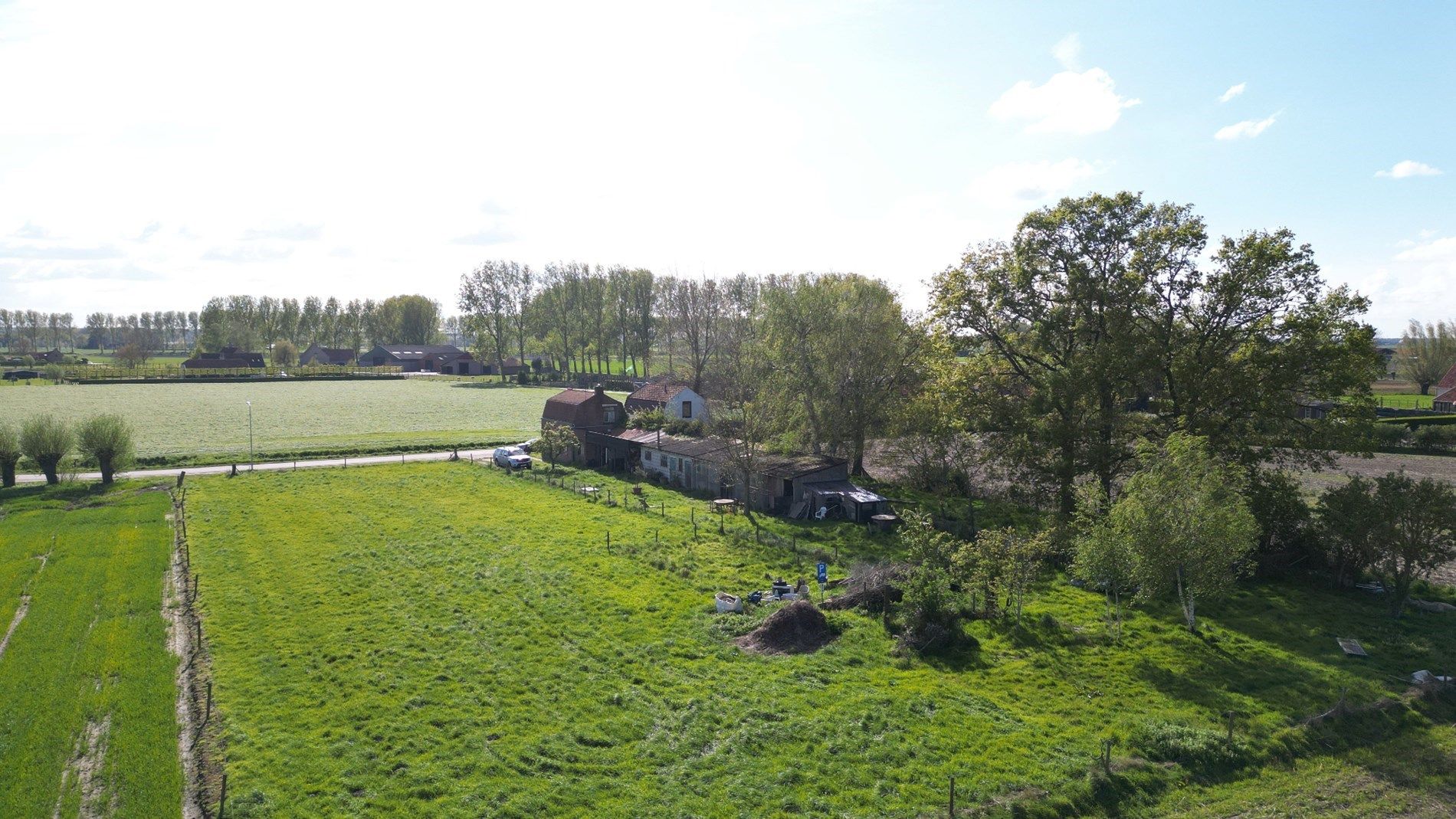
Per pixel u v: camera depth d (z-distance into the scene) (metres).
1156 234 45.47
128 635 32.28
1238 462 42.81
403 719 25.83
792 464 56.91
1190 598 33.81
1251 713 26.55
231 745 24.27
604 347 178.00
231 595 37.34
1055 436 45.66
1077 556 34.69
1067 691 28.17
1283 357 43.12
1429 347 129.00
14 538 46.84
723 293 93.69
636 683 28.56
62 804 21.36
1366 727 25.88
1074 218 47.16
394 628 33.50
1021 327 50.81
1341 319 43.59
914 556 37.16
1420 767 23.72
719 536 48.00
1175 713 26.44
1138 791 22.16
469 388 167.25
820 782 22.23
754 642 31.95
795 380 62.53
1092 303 47.25
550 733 25.03
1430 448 81.00
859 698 27.08
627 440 71.44
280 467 73.12
